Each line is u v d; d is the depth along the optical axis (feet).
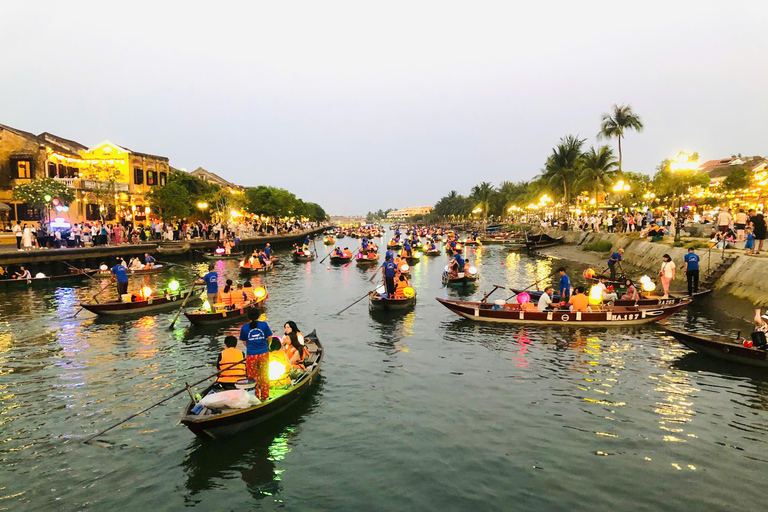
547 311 56.65
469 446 29.07
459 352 47.60
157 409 34.40
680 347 47.83
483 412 33.71
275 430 31.14
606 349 47.67
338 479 25.77
